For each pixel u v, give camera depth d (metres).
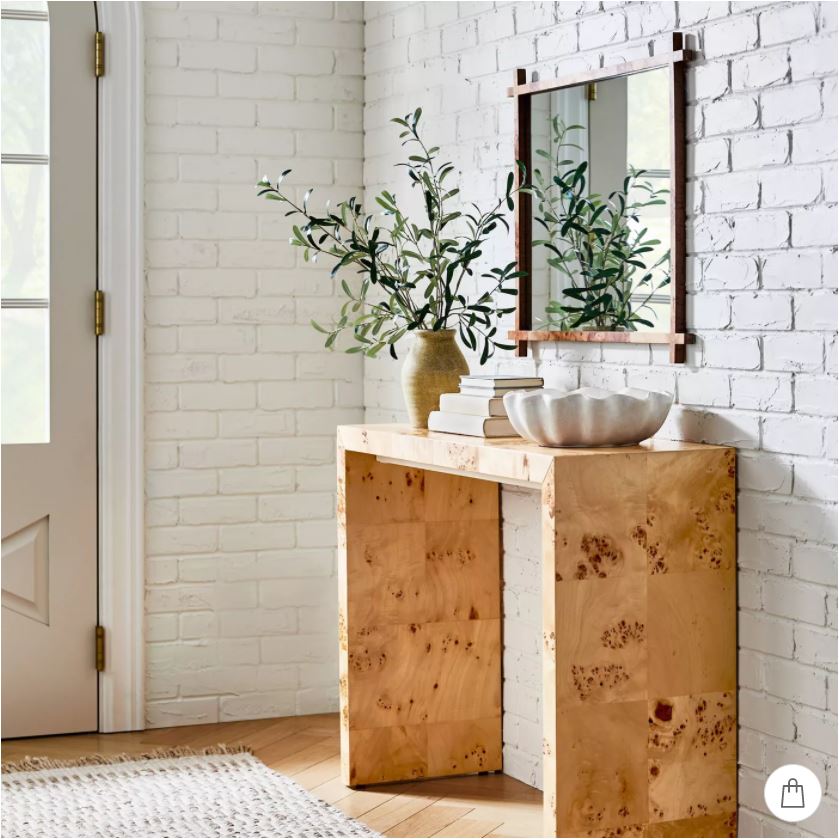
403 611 3.54
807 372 2.57
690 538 2.71
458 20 3.73
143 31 3.99
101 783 3.51
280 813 3.27
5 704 3.94
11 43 3.91
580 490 2.60
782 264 2.62
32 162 3.93
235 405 4.14
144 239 4.03
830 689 2.53
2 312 3.92
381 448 3.29
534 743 3.50
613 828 2.66
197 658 4.12
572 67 3.25
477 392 3.13
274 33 4.15
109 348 3.99
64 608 3.99
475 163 3.67
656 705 2.69
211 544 4.13
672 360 2.89
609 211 3.10
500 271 3.30
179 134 4.06
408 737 3.55
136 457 4.02
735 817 2.77
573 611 2.61
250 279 4.14
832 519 2.52
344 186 4.25
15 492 3.92
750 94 2.69
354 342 4.27
